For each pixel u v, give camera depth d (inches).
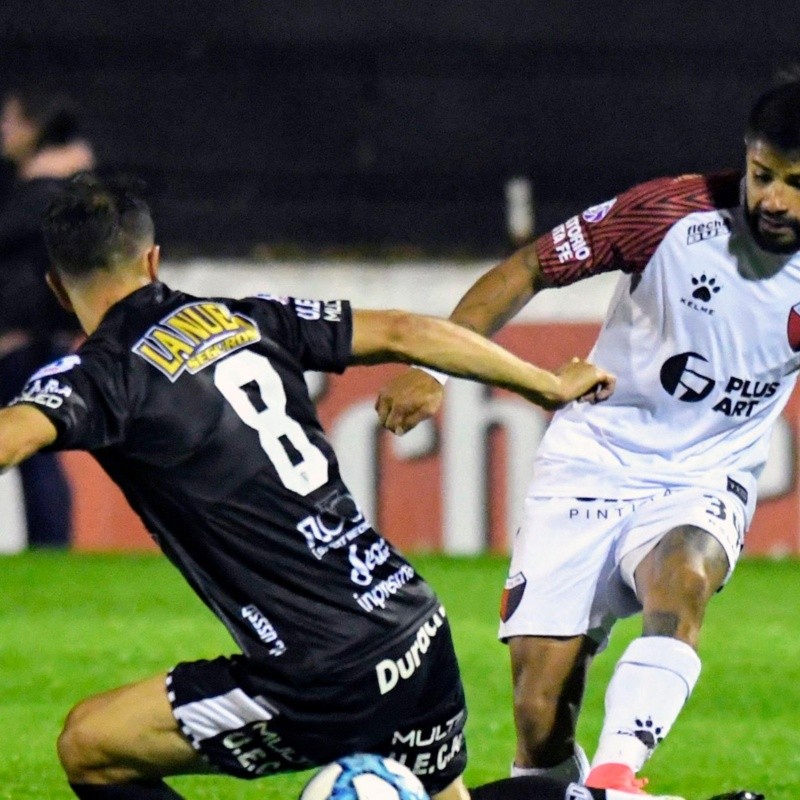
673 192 644.1
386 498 1544.0
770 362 645.9
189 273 1658.5
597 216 653.3
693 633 596.1
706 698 950.4
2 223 1423.5
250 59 1800.0
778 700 948.0
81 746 527.8
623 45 1800.0
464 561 1422.2
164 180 1781.5
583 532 658.8
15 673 991.6
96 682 970.7
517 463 1541.6
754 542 1524.4
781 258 629.9
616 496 658.8
